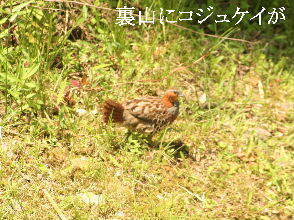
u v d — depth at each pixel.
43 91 10.95
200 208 9.59
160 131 11.14
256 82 14.30
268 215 9.69
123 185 9.67
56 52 11.58
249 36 15.81
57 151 10.05
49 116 10.88
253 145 11.64
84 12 10.75
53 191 9.20
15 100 10.62
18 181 9.20
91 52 13.03
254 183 10.52
